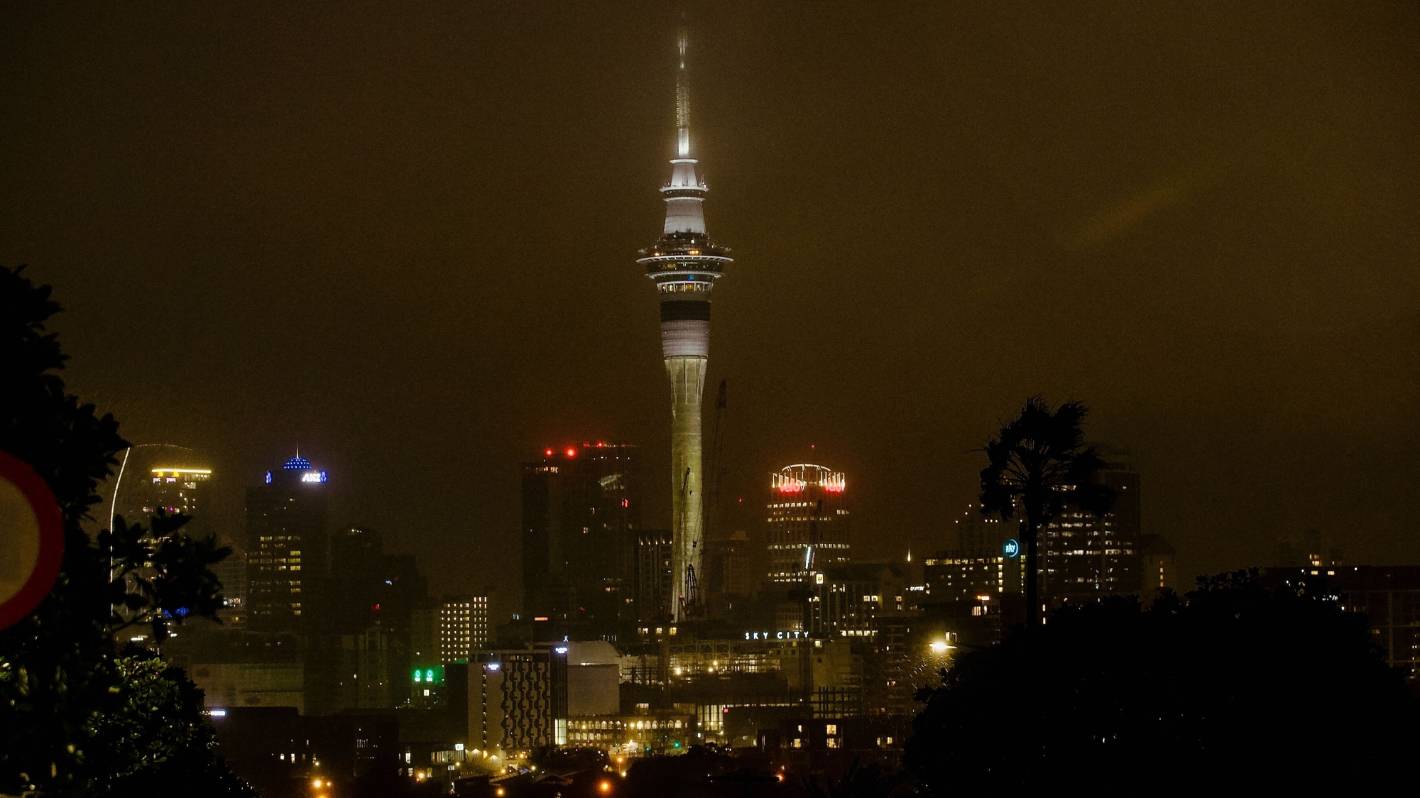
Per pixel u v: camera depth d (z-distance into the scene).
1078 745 135.75
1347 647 135.75
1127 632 138.12
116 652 68.31
